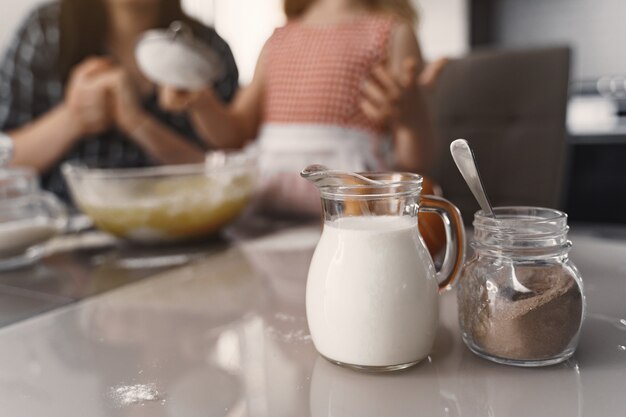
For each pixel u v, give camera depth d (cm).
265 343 54
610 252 82
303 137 134
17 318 65
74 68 184
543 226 45
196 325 60
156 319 63
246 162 98
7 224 84
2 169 91
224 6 318
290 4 160
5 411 44
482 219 47
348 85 134
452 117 154
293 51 143
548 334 45
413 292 45
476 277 47
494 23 318
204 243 98
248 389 45
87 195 92
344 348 46
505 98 146
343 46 137
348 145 131
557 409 40
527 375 45
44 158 171
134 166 105
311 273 49
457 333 55
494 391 43
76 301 70
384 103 121
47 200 92
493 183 148
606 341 51
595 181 292
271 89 145
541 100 141
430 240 66
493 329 46
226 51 199
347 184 48
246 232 104
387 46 137
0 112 187
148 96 185
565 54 139
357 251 45
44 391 47
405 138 133
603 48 297
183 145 165
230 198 95
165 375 49
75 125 167
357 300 45
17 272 84
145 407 43
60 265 87
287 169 125
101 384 48
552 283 45
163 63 115
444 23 319
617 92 296
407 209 47
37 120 189
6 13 226
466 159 46
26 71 187
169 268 83
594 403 41
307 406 42
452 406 41
